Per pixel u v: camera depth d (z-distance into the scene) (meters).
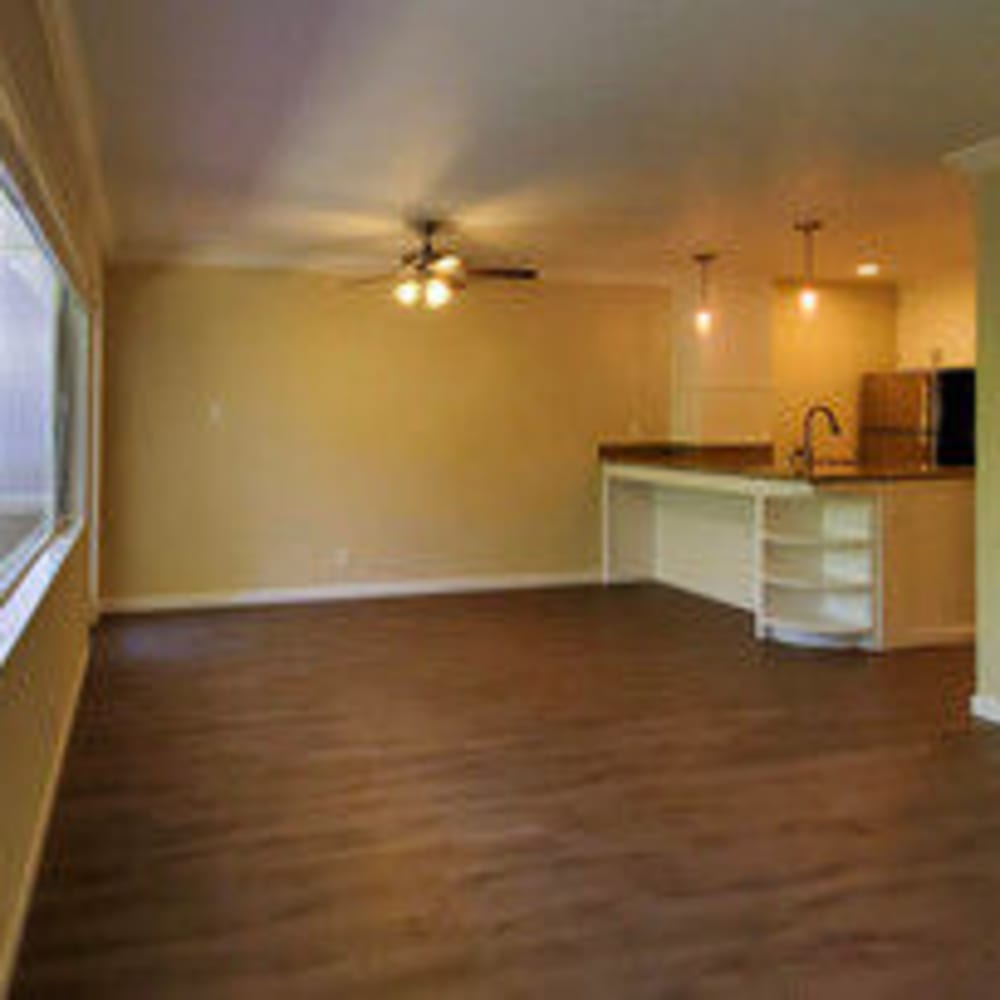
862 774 3.37
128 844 2.80
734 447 7.34
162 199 4.73
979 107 3.45
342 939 2.28
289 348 6.63
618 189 4.56
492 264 6.63
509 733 3.83
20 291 2.92
